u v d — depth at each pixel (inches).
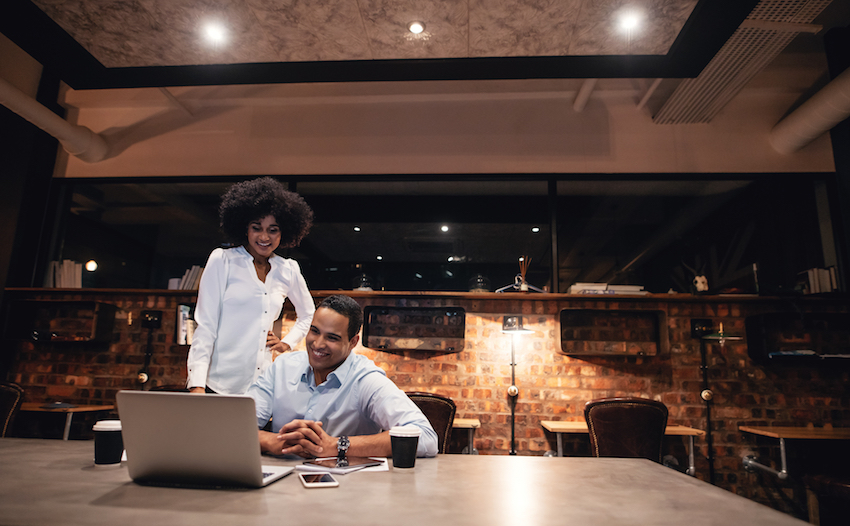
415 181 163.5
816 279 143.6
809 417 136.5
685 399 138.6
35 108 140.2
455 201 170.1
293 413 57.6
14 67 162.4
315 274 159.9
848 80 124.0
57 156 168.1
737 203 161.9
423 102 166.9
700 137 158.7
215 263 74.7
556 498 33.3
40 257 160.6
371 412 55.9
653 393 139.2
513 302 146.4
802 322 142.3
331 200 171.6
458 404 140.8
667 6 94.4
